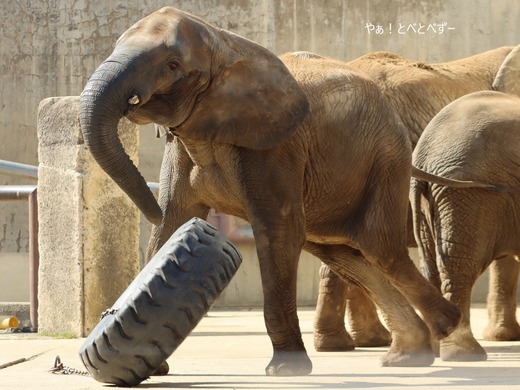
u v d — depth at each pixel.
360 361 11.75
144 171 25.56
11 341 14.28
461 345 11.94
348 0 25.14
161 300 8.60
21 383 9.23
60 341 14.24
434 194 12.27
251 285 24.62
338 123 10.91
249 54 10.08
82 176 15.05
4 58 26.34
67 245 15.23
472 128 12.25
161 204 10.48
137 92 9.31
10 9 26.34
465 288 12.10
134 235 15.59
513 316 15.01
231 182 10.25
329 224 11.35
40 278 15.55
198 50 9.70
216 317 20.22
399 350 11.37
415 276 11.41
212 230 8.81
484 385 8.91
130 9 25.97
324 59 11.48
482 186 11.95
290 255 10.22
